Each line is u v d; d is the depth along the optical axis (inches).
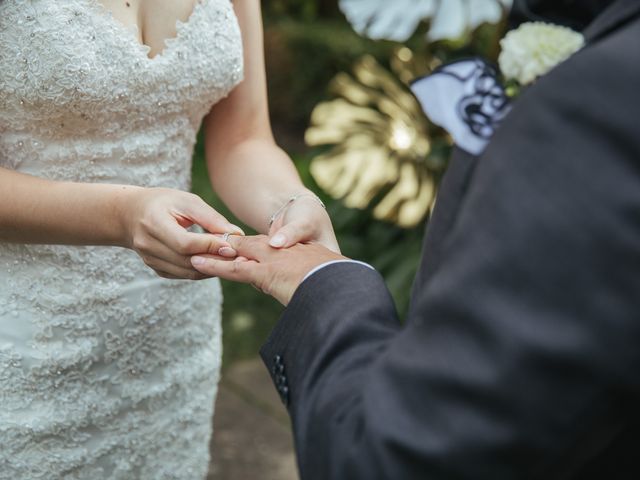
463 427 24.9
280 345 34.6
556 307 23.9
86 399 60.3
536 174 24.7
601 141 24.0
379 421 26.4
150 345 62.4
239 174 62.2
